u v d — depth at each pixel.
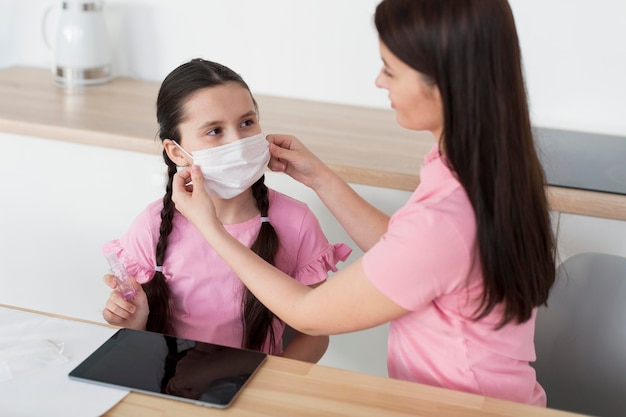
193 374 1.22
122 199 2.17
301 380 1.22
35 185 2.24
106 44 2.60
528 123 1.19
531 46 2.30
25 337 1.32
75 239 2.26
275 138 1.65
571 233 1.88
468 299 1.23
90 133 2.11
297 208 1.72
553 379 1.63
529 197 1.19
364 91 2.49
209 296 1.67
